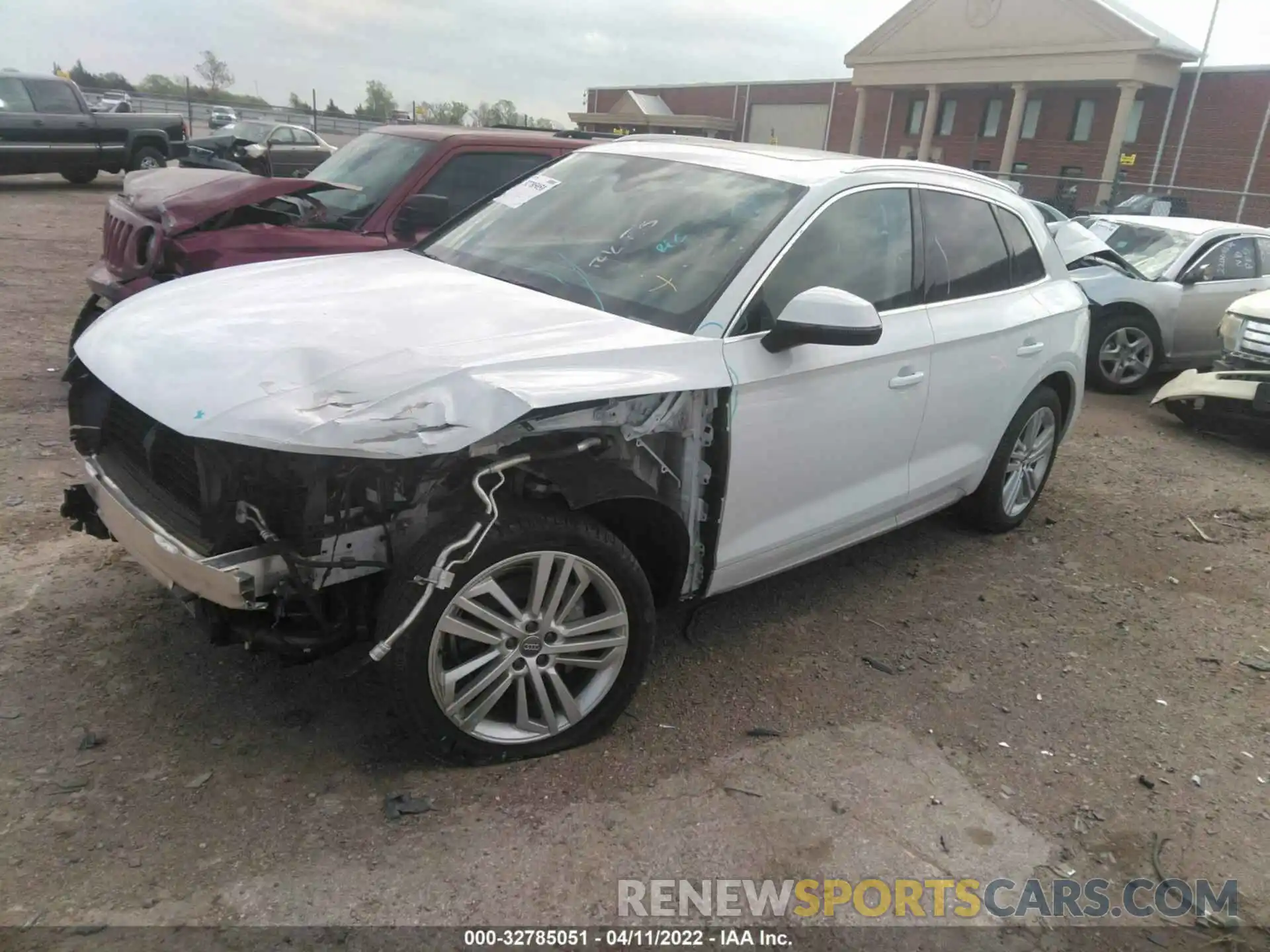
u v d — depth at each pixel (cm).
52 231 1355
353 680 334
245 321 304
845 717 346
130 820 265
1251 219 3319
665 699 347
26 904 235
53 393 620
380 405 252
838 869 273
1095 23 3331
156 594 378
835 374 357
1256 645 428
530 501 290
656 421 306
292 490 255
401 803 279
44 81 1830
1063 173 3816
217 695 321
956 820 298
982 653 402
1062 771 327
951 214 438
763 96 5141
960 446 453
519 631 288
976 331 430
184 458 272
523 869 262
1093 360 908
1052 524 557
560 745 308
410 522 274
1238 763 339
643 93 5862
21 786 273
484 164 673
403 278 366
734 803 295
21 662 328
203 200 549
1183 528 566
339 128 4834
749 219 359
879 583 460
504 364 272
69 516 330
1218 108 3416
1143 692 381
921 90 4244
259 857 256
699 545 339
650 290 341
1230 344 775
